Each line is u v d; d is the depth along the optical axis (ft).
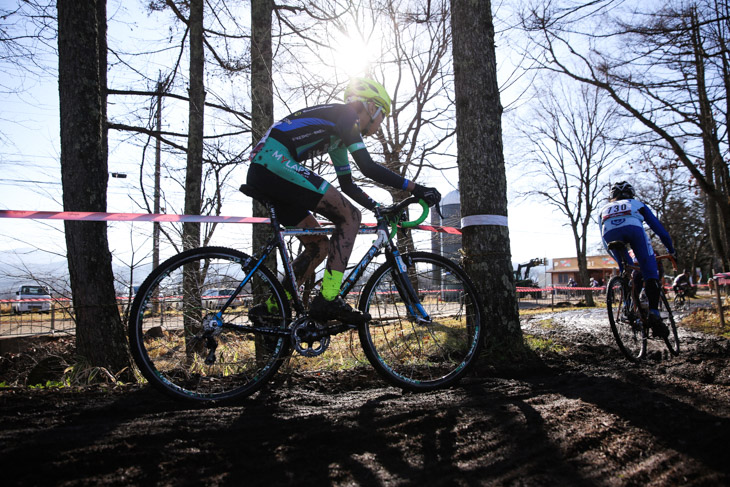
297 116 8.05
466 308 10.73
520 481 4.96
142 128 22.89
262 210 14.73
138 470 5.08
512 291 12.21
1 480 4.75
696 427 6.50
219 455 5.53
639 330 12.92
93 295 11.48
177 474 5.03
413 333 10.21
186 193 23.48
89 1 12.34
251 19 16.93
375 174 8.13
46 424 6.56
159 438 6.00
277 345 8.16
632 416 7.00
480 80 12.67
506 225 12.44
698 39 29.86
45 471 4.96
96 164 12.08
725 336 17.51
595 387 8.91
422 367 9.86
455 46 13.08
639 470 5.21
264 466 5.28
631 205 12.92
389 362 9.48
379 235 8.93
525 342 12.43
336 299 8.05
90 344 11.34
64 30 12.01
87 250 11.55
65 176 11.82
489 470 5.22
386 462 5.44
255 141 16.51
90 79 12.19
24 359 14.58
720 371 10.37
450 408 7.36
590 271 133.18
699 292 109.40
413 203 8.90
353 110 8.25
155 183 32.04
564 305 64.49
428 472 5.17
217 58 26.30
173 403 7.68
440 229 13.76
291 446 5.86
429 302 10.12
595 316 30.17
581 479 5.00
